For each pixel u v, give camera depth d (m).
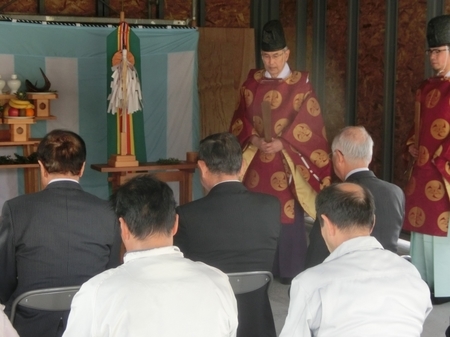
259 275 2.24
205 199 2.32
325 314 1.66
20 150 5.16
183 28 5.50
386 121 5.46
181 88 5.55
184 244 2.29
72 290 2.14
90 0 5.90
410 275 1.73
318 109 4.32
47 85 5.03
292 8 6.49
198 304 1.55
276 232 2.38
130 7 6.04
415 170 4.04
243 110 4.45
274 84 4.33
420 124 4.01
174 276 1.57
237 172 2.36
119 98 4.28
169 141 5.57
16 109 4.89
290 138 4.25
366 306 1.65
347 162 2.66
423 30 5.11
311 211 4.34
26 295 2.10
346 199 1.79
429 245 4.05
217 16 6.38
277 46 4.25
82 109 5.26
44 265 2.22
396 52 5.38
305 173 4.28
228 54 6.23
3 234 2.20
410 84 5.27
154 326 1.51
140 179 1.70
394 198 2.60
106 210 2.29
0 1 5.54
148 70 5.43
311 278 1.70
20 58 5.05
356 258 1.73
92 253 2.26
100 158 5.34
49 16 5.38
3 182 5.09
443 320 3.82
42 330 2.16
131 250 1.64
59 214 2.23
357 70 5.83
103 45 5.25
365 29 5.71
